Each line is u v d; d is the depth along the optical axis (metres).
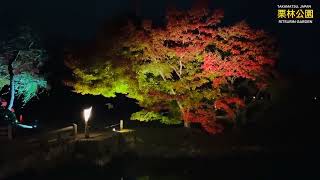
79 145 22.72
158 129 28.56
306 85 30.61
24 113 41.88
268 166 20.61
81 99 44.12
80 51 26.02
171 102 25.59
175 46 24.16
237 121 28.08
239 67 24.09
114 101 43.09
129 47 24.52
